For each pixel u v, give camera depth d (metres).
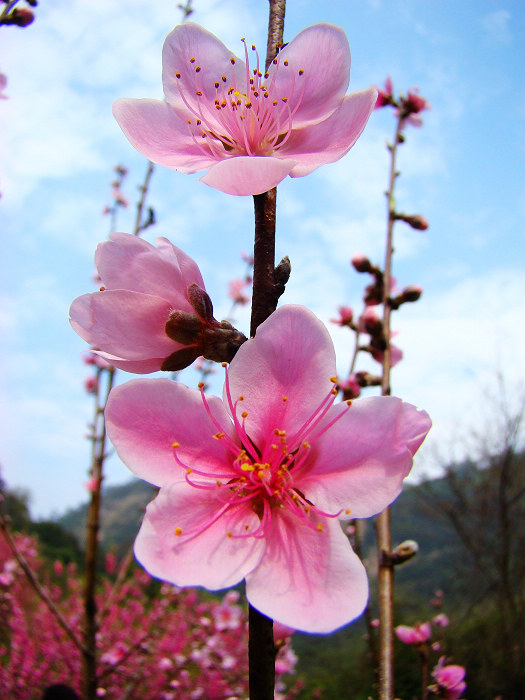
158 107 0.11
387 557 0.15
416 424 0.08
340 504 0.08
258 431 0.09
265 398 0.09
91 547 0.27
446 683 0.16
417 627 0.17
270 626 0.09
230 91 0.12
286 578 0.08
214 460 0.09
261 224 0.10
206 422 0.09
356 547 0.21
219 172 0.09
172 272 0.10
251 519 0.09
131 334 0.10
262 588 0.08
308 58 0.11
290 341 0.09
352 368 0.22
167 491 0.09
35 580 0.25
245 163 0.09
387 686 0.14
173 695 0.43
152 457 0.09
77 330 0.10
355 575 0.08
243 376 0.09
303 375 0.09
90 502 0.27
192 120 0.12
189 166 0.11
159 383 0.09
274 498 0.09
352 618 0.08
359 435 0.09
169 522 0.09
